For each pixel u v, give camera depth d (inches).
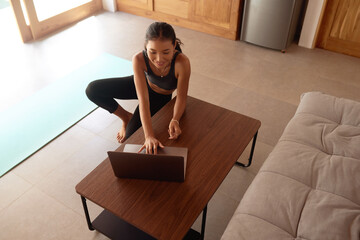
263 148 95.7
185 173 62.0
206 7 150.6
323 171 64.5
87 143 97.3
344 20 134.7
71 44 145.5
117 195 58.2
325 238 52.9
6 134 99.3
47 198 81.8
